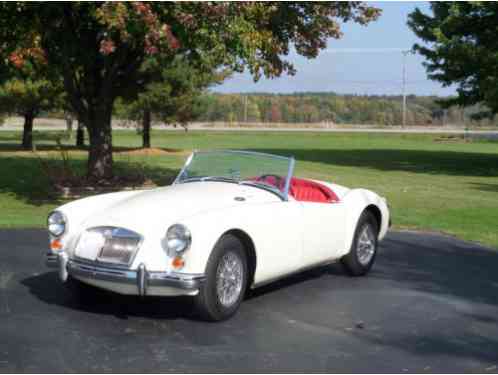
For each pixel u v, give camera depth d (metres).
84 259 5.73
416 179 22.64
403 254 9.24
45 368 4.57
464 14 26.34
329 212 7.09
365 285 7.37
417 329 5.78
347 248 7.47
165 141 51.31
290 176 6.71
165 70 31.77
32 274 7.43
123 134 67.19
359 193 7.85
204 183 6.92
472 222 12.59
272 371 4.64
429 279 7.75
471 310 6.44
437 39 26.73
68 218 6.05
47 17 13.65
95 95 16.81
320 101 133.25
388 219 8.24
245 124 99.38
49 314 5.91
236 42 12.86
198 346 5.12
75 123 84.75
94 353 4.91
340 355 5.03
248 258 6.11
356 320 5.98
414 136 69.19
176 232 5.37
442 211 14.17
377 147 47.41
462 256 9.20
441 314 6.27
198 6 12.19
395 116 128.25
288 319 5.95
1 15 12.74
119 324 5.66
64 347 5.03
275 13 15.27
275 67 15.76
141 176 17.83
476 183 21.66
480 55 25.14
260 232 6.04
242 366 4.72
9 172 22.16
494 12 25.59
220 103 124.31
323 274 7.89
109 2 11.45
